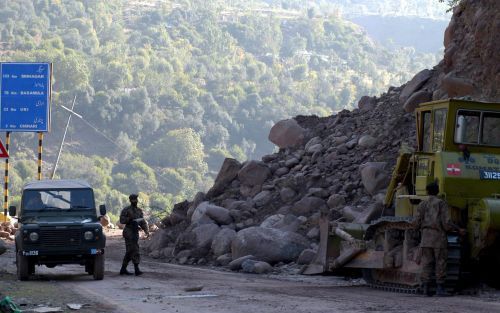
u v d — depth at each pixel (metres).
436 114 20.55
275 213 34.81
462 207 19.58
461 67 33.97
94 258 23.66
